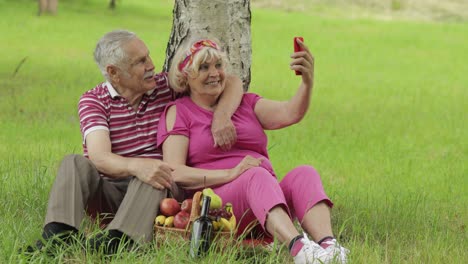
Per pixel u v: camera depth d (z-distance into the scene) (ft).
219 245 19.53
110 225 19.72
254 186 19.88
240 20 26.58
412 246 22.70
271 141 42.73
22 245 19.89
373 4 159.84
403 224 24.73
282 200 19.56
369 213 25.77
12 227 21.21
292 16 140.46
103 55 21.12
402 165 38.45
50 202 19.53
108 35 21.22
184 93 21.93
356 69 86.07
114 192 21.17
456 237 23.89
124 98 21.52
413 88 72.43
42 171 29.60
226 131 21.06
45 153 35.29
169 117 21.47
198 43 21.21
